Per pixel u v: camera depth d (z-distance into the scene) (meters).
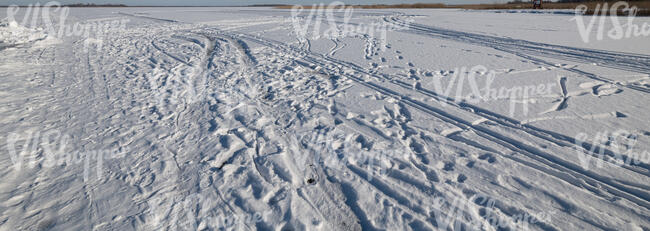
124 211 2.30
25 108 4.19
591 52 7.27
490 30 11.70
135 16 24.20
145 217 2.24
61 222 2.19
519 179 2.65
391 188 2.57
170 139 3.41
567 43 8.48
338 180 2.70
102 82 5.44
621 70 5.79
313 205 2.41
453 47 8.52
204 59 7.52
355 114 4.11
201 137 3.46
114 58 7.45
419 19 18.02
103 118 3.92
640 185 2.56
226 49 8.84
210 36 11.58
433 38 10.27
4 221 2.18
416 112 4.13
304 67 6.74
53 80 5.52
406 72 6.07
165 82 5.50
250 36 11.48
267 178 2.73
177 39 10.76
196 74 6.12
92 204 2.37
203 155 3.08
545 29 11.59
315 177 2.76
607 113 3.92
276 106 4.44
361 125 3.78
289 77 5.95
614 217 2.24
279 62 7.23
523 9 27.36
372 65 6.72
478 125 3.69
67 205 2.36
